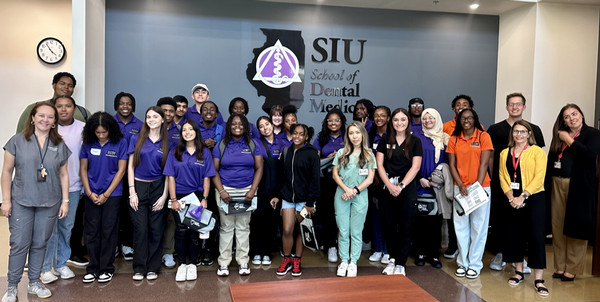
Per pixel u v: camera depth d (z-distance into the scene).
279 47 5.98
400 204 4.16
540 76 5.73
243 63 5.91
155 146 3.89
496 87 6.50
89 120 3.73
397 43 6.26
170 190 3.87
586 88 5.84
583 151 3.94
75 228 4.35
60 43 6.66
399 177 4.12
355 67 6.19
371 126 4.73
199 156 3.88
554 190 4.25
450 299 3.69
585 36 5.80
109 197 3.83
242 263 4.17
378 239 4.72
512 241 4.05
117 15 5.57
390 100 6.29
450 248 4.87
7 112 6.61
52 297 3.51
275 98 6.02
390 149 4.14
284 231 4.14
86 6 4.82
